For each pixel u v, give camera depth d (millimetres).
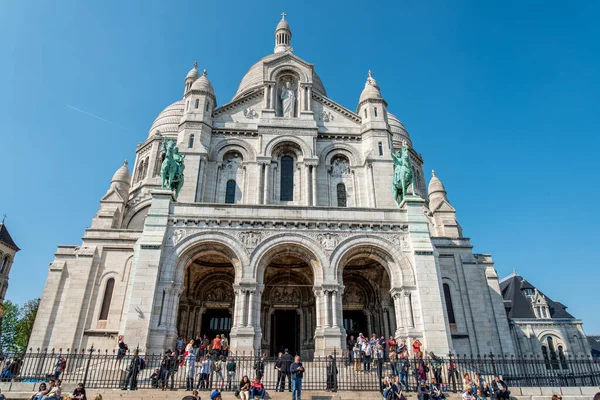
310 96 40906
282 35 62469
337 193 38031
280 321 33719
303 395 19203
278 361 21000
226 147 38406
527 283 52469
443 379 24328
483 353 35812
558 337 46938
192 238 27594
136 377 20172
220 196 36625
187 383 20484
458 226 46844
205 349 25562
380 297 32562
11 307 66438
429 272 27375
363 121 40625
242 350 24438
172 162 30594
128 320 24406
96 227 41344
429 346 25344
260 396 18109
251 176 37188
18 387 19766
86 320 33469
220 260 31922
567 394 20578
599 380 24891
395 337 27000
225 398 18781
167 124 53312
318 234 28266
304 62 42250
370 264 32094
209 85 40562
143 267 25938
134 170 53094
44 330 33281
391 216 29516
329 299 26547
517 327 47281
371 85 42688
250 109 40594
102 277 35250
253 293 26312
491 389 20078
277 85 41625
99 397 14461
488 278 39656
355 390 20094
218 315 33750
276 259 31688
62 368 22406
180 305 32125
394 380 18922
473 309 37469
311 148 38094
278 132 38500
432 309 26328
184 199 34312
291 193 37438
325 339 25250
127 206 46312
